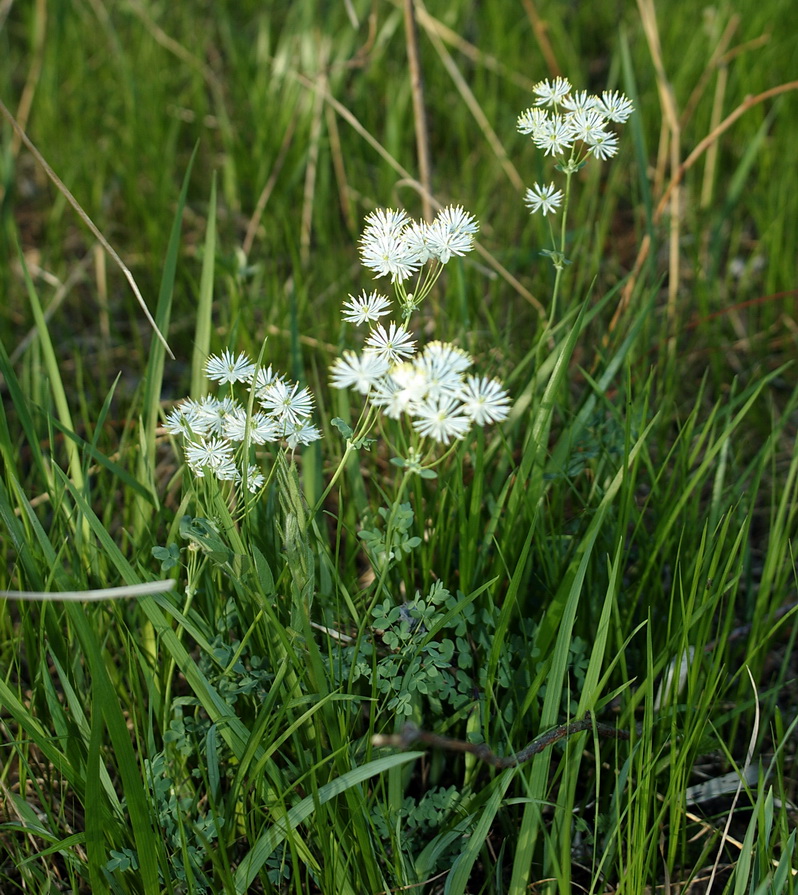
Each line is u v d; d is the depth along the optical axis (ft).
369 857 1.75
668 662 2.05
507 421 2.18
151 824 1.74
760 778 1.77
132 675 1.93
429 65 4.56
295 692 1.78
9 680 2.05
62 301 3.53
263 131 3.94
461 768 2.04
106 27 4.32
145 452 2.17
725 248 3.76
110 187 4.11
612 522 2.15
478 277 3.25
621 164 3.88
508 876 1.95
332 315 2.95
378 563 1.87
